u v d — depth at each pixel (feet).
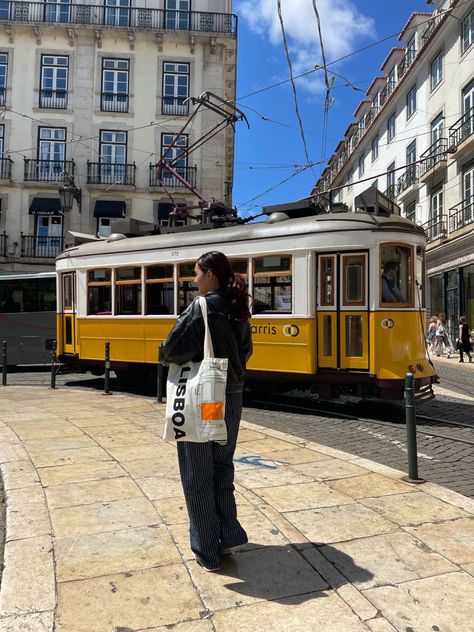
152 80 90.17
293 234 28.07
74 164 88.48
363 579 9.55
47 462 16.70
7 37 89.15
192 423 9.23
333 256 27.35
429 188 87.45
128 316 34.32
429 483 15.23
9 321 52.54
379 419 26.63
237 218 34.22
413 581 9.51
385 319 26.32
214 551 9.75
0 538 11.71
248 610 8.56
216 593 9.04
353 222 26.89
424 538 11.34
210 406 9.16
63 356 38.83
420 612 8.55
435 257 84.64
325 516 12.50
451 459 19.39
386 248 26.78
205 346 9.35
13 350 52.31
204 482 9.71
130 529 11.59
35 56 89.30
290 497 13.76
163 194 89.20
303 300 27.71
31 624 8.13
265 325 28.96
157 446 18.83
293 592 9.10
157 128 89.92
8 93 88.84
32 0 90.27
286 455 18.01
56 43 89.71
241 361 10.16
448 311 81.97
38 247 88.63
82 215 88.48
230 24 90.84
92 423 23.06
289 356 28.17
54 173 88.58
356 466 16.75
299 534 11.43
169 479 15.06
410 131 96.07
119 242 35.65
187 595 8.98
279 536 11.28
